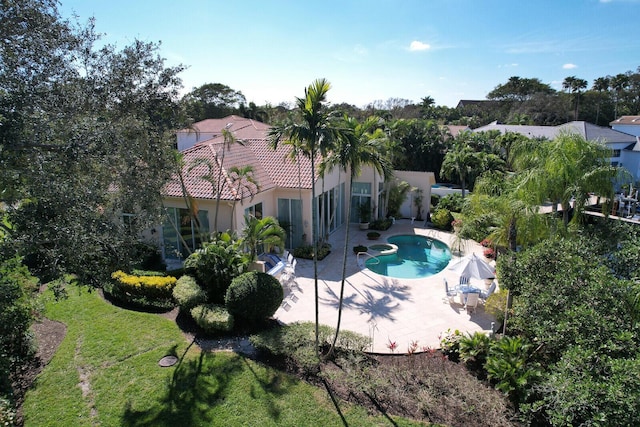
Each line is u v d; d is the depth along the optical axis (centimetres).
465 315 1484
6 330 1048
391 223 2917
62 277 1023
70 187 980
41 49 973
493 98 10881
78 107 1030
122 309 1474
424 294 1681
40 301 1184
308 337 1200
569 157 1499
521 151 1645
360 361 1144
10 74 930
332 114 1052
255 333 1316
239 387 1042
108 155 1017
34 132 941
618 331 718
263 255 1898
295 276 1892
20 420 923
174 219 1980
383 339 1315
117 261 1146
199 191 1897
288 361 1152
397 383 1055
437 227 2819
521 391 951
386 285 1786
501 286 1127
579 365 695
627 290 767
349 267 2022
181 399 992
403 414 959
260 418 938
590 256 912
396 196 3028
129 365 1127
